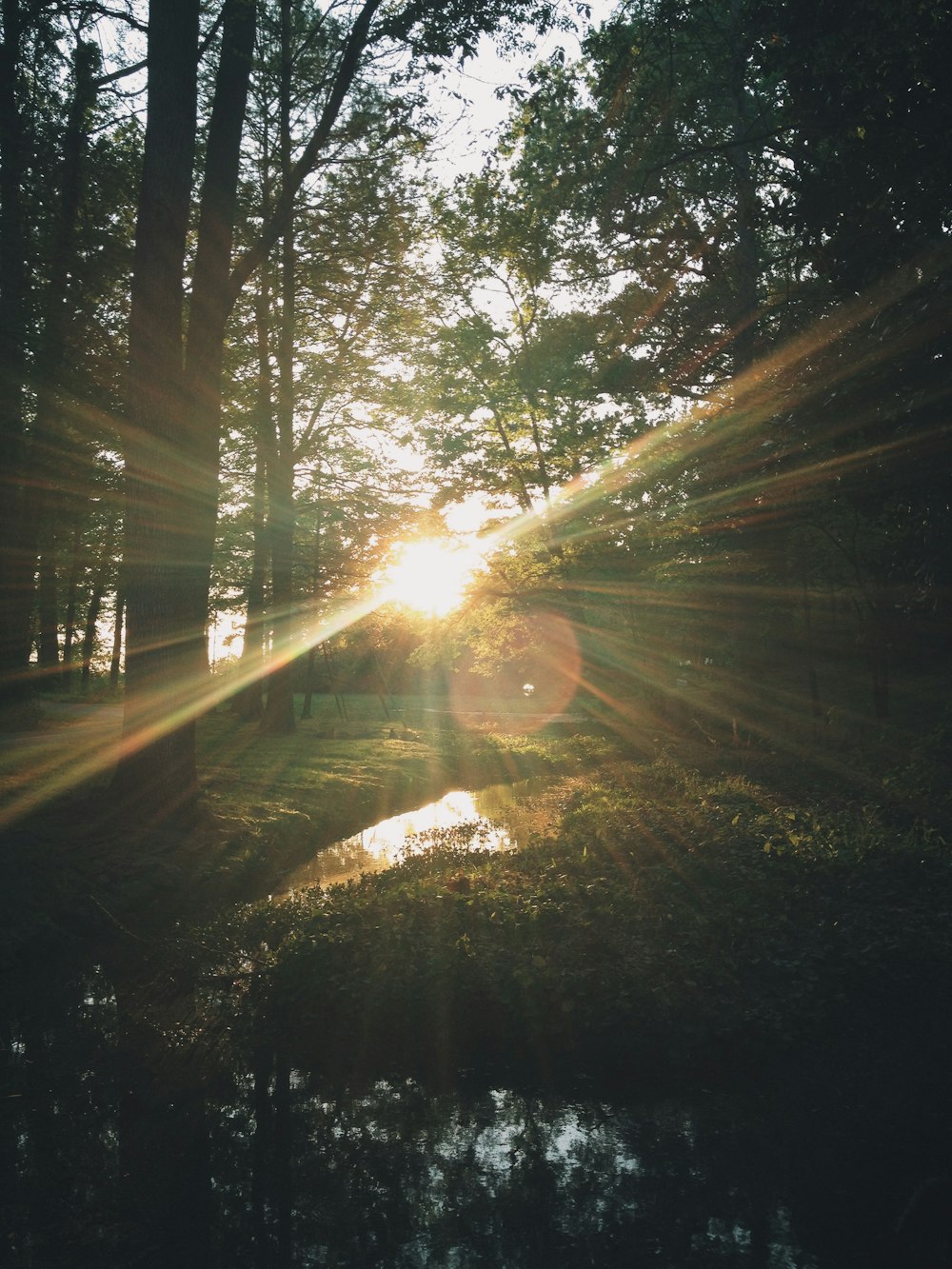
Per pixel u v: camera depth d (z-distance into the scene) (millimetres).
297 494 30188
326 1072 7203
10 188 17141
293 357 28516
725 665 35062
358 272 24844
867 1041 7145
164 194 14195
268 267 25562
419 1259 4820
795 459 17297
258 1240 5020
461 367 33094
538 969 7863
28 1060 7500
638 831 13305
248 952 9719
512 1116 6422
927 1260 4668
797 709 28922
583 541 32219
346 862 15602
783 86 14547
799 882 10008
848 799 16141
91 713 34156
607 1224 5082
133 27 14984
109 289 18359
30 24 16312
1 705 25828
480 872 11812
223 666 38812
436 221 24500
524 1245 4902
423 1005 7727
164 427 14438
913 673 31531
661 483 29672
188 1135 6289
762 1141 5898
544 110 16891
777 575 27609
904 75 11320
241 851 14172
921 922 8781
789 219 14883
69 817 13688
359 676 66250
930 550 15617
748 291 25625
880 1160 5637
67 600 39719
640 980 7637
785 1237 4887
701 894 9742
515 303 32562
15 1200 5488
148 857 12703
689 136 23953
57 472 22219
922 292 12766
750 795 17094
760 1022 7156
